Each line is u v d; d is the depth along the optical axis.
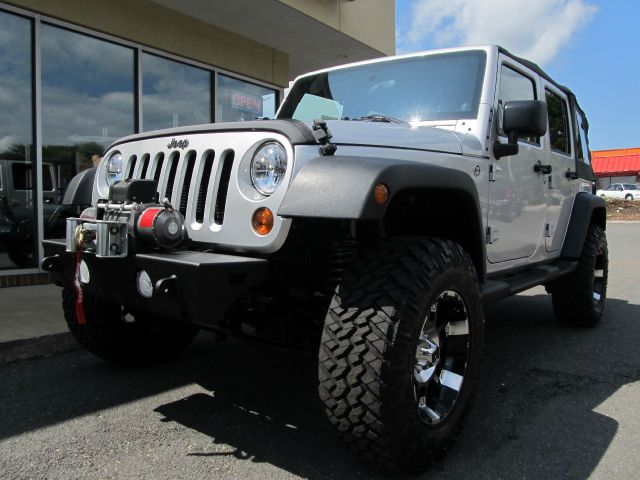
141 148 2.81
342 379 2.04
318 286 2.53
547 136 4.07
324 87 3.87
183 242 2.47
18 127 6.29
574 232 4.41
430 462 2.24
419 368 2.29
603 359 3.89
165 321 3.40
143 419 2.80
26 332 4.14
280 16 7.77
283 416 2.85
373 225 2.44
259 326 2.54
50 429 2.67
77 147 6.82
